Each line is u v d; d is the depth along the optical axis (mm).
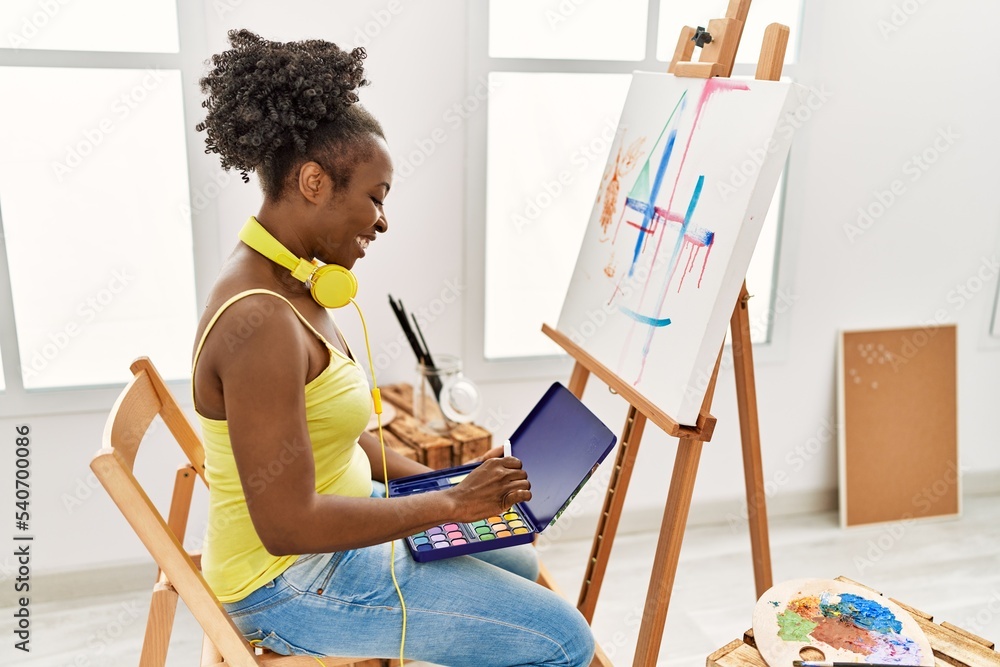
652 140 1609
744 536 2438
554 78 2137
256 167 1179
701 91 1470
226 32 1880
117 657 1853
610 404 2361
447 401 1950
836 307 2449
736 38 1448
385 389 2195
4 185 1883
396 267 2141
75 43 1848
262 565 1195
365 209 1202
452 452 1915
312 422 1174
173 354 2092
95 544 2078
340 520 1094
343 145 1157
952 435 2553
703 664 1856
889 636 1207
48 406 1970
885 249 2434
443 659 1254
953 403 2547
